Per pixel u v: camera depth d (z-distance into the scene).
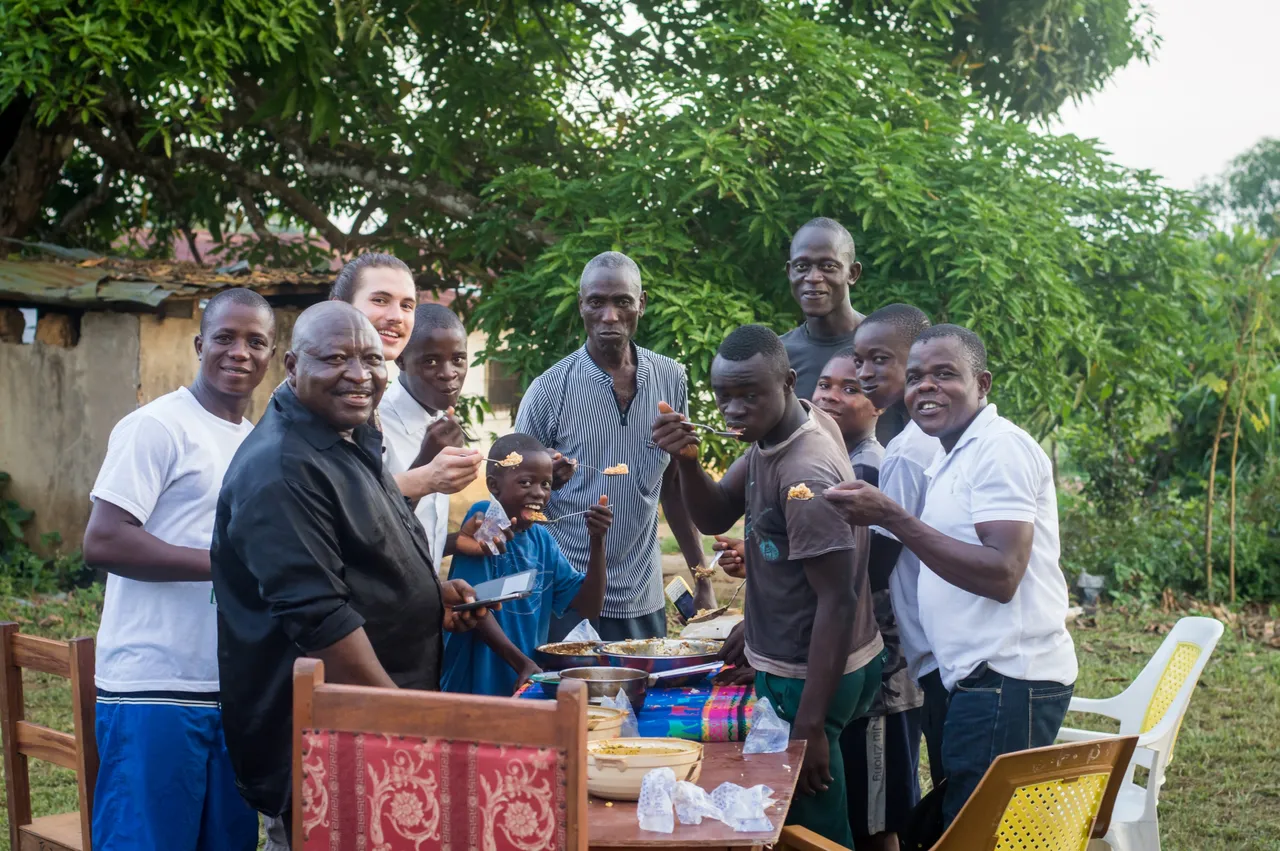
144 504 3.12
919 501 3.62
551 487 3.90
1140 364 10.24
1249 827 5.21
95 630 8.58
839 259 4.58
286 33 9.62
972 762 3.16
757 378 2.99
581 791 2.08
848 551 2.95
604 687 2.96
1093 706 4.54
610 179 9.38
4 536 10.56
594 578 4.02
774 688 3.10
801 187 9.19
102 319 10.52
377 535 2.69
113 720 3.12
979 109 10.80
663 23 11.42
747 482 3.26
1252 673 7.91
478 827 2.13
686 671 3.15
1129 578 10.33
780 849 2.78
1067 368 10.20
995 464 3.12
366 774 2.20
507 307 9.46
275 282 11.08
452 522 12.72
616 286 4.47
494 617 3.65
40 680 7.16
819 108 9.13
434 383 3.80
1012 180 9.22
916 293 8.59
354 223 12.20
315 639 2.53
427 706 2.16
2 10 9.03
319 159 11.55
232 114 11.28
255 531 2.54
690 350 8.25
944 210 8.77
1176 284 10.23
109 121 11.24
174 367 10.75
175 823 3.09
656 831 2.31
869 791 3.60
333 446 2.67
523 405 4.70
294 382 2.68
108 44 9.10
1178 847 4.98
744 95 9.31
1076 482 13.80
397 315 3.76
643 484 4.56
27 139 11.32
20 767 3.40
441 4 10.83
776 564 3.11
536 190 9.63
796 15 9.77
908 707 3.74
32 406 10.72
